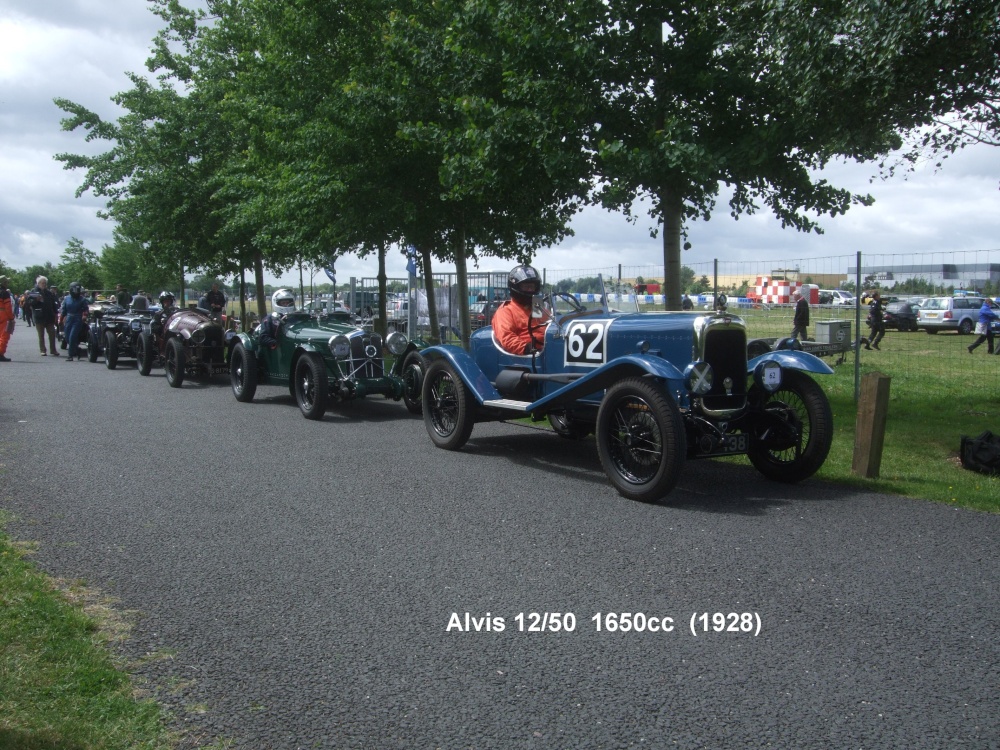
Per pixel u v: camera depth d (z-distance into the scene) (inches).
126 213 868.0
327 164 558.6
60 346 932.0
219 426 398.9
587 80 396.8
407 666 142.9
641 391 249.1
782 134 360.8
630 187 405.4
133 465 305.9
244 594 176.4
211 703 129.5
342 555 202.4
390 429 393.4
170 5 873.5
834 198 408.8
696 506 247.6
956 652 147.6
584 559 198.7
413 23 486.9
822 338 669.3
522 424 410.0
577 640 153.6
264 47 654.5
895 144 389.1
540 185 451.8
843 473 285.1
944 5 285.6
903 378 588.4
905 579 183.6
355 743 118.3
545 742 118.6
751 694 132.8
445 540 214.4
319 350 426.6
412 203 551.2
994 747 116.9
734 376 266.5
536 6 400.8
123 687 133.3
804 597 173.5
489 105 411.8
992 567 191.2
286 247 720.3
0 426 389.1
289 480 283.3
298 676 139.0
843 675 139.2
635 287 499.5
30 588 173.9
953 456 316.2
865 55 309.7
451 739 119.6
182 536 217.3
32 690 129.3
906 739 119.0
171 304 642.2
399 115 523.5
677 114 395.2
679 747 117.2
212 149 853.2
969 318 1261.1
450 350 341.7
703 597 173.9
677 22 388.5
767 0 342.6
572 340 300.7
